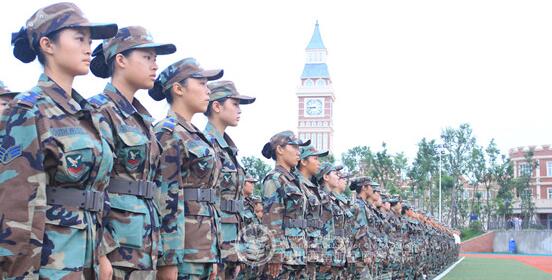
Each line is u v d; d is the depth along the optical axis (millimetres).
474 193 54875
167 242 4379
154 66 4324
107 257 3836
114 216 3893
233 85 5902
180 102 5059
